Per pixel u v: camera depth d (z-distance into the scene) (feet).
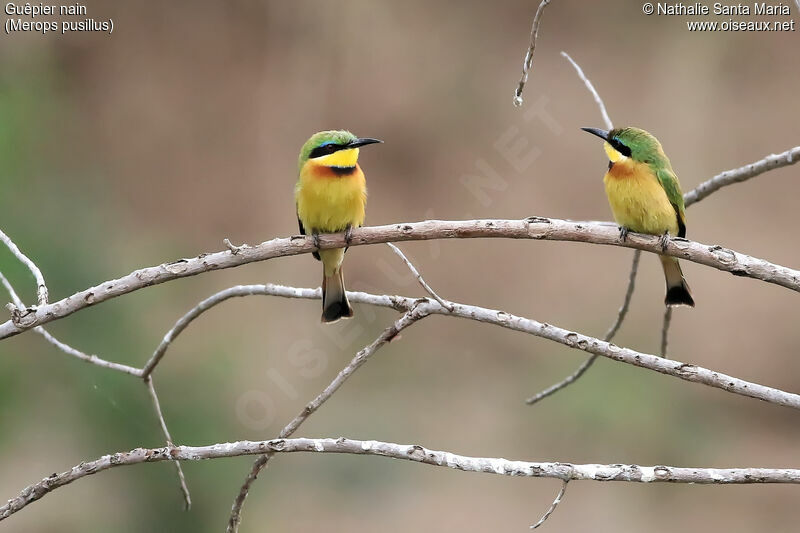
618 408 48.67
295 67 58.65
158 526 33.65
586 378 50.37
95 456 35.58
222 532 33.71
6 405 36.78
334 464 45.73
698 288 53.36
